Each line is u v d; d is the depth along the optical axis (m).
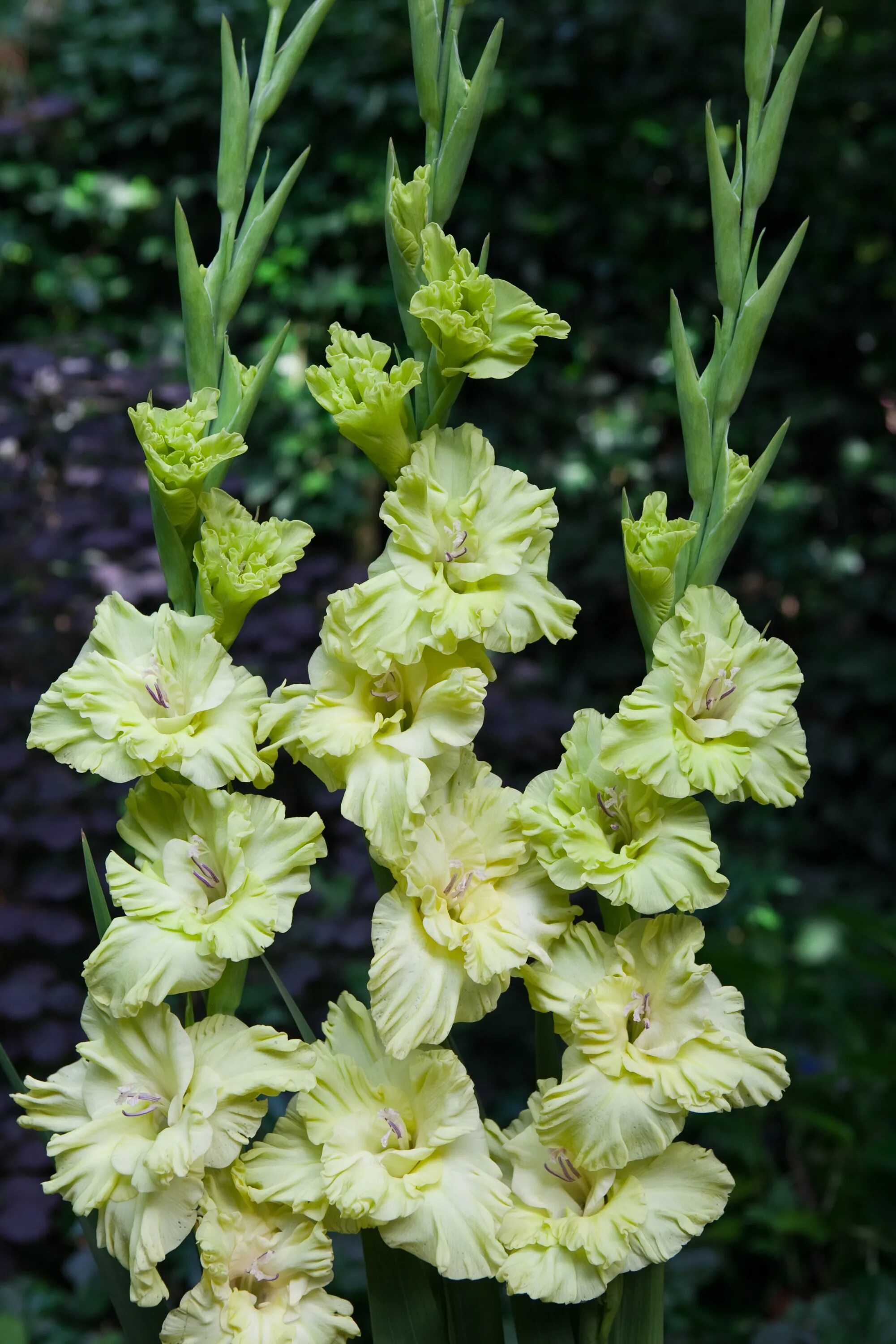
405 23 2.76
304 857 0.85
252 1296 0.86
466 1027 1.97
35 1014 1.73
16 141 2.90
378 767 0.85
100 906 0.89
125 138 2.93
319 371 0.87
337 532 2.81
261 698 0.87
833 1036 1.91
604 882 0.85
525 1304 0.88
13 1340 1.36
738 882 1.99
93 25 2.93
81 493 2.08
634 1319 0.89
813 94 2.72
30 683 1.98
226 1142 0.84
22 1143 1.69
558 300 2.89
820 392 2.89
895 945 1.62
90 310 2.90
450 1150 0.87
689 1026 0.86
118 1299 0.89
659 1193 0.86
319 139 2.85
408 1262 0.88
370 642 0.85
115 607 0.89
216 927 0.83
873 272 2.80
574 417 2.90
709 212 2.81
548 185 2.85
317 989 1.89
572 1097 0.84
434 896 0.85
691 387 0.88
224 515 0.88
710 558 0.89
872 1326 1.29
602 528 2.85
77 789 1.84
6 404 2.12
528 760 2.20
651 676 0.86
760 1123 1.61
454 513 0.87
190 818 0.87
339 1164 0.85
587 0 2.73
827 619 2.85
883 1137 1.51
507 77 2.75
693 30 2.73
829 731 2.76
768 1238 1.59
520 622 0.87
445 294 0.86
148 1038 0.85
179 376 2.35
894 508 2.90
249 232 0.90
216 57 2.88
